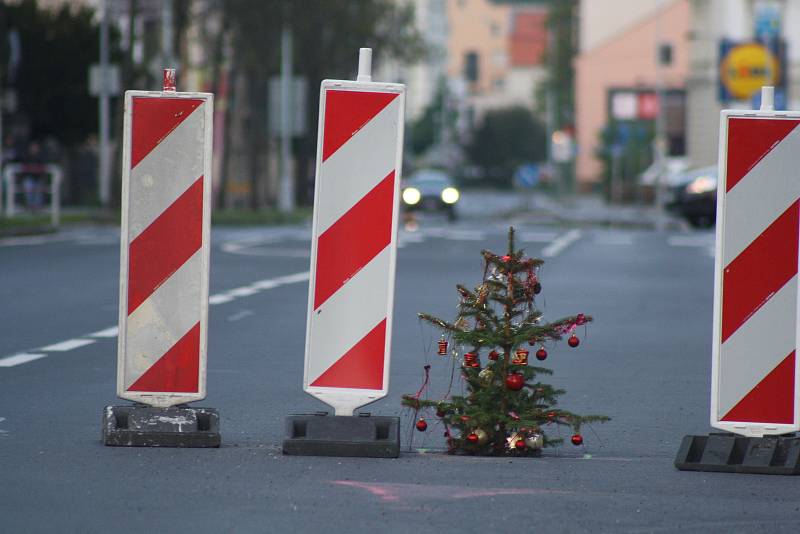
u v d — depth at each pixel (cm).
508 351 1941
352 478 1733
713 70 16962
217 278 4978
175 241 1938
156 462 1822
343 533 1455
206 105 1928
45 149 11538
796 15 16238
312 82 14125
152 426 1933
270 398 2461
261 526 1482
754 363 1858
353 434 1889
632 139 17375
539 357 1941
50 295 4253
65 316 3697
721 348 1864
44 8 12156
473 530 1477
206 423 1967
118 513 1535
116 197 9869
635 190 16600
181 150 1933
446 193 10956
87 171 13225
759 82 13725
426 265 5725
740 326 1861
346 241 1892
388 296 1891
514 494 1653
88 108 12012
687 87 17362
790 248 1848
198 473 1752
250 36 11350
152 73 10681
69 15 11925
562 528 1494
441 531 1471
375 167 1884
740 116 1852
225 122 11450
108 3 10225
